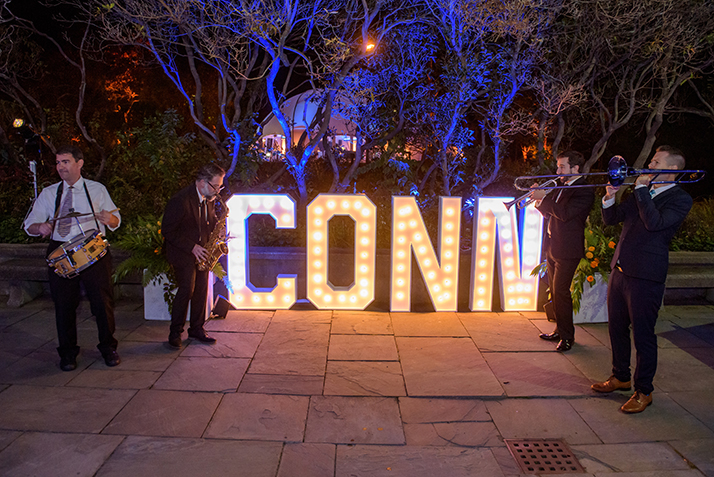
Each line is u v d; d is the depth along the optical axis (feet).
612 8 22.08
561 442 9.65
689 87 30.35
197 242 13.20
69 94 34.91
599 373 12.55
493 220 16.39
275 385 11.63
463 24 20.15
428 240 16.40
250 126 22.71
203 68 34.14
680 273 18.10
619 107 28.35
